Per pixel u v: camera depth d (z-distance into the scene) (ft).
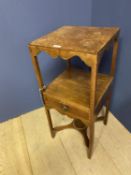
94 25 3.97
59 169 3.43
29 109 4.78
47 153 3.75
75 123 3.97
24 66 3.99
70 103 2.93
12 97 4.30
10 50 3.63
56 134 4.13
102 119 4.17
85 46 2.32
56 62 4.27
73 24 3.91
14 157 3.72
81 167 3.43
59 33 2.91
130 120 3.84
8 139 4.13
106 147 3.73
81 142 3.90
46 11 3.51
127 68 3.40
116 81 3.84
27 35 3.62
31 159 3.66
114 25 3.36
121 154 3.58
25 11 3.35
